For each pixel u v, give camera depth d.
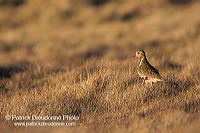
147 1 34.94
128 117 9.41
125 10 33.38
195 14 29.88
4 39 26.84
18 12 34.59
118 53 21.02
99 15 32.53
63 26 31.11
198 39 23.11
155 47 22.45
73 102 10.57
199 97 10.53
